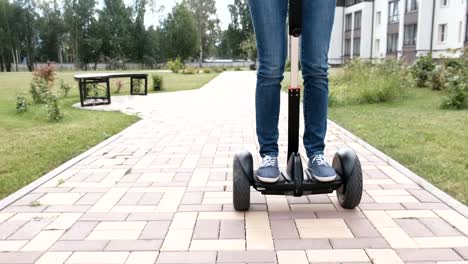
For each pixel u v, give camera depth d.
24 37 58.75
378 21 34.97
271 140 2.52
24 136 5.66
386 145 4.65
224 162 4.09
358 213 2.64
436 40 26.50
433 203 2.81
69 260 2.10
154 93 13.87
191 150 4.69
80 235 2.39
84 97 10.20
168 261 2.07
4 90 13.88
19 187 3.37
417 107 8.11
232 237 2.32
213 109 9.01
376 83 9.29
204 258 2.09
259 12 2.29
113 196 3.07
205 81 21.44
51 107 7.30
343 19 39.91
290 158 2.53
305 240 2.27
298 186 2.43
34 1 59.03
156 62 60.97
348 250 2.14
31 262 2.09
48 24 59.38
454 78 7.91
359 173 2.56
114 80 19.19
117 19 57.84
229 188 3.23
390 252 2.12
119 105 10.00
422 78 11.73
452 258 2.05
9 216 2.70
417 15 27.50
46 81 10.22
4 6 56.06
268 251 2.15
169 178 3.54
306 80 2.44
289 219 2.56
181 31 58.97
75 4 56.50
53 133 5.87
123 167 3.93
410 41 28.86
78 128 6.31
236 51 62.62
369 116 7.07
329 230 2.39
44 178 3.53
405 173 3.51
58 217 2.67
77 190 3.23
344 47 40.16
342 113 7.60
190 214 2.69
